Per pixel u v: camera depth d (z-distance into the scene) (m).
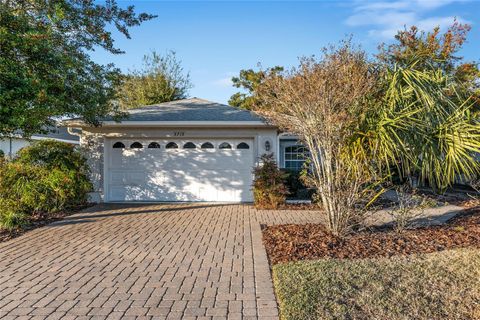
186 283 4.93
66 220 9.50
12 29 7.80
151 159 12.80
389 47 11.41
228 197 12.82
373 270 5.05
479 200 11.05
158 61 26.08
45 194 10.23
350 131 6.76
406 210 7.47
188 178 12.84
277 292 4.51
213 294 4.54
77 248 6.76
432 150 6.75
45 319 3.89
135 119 12.42
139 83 25.38
